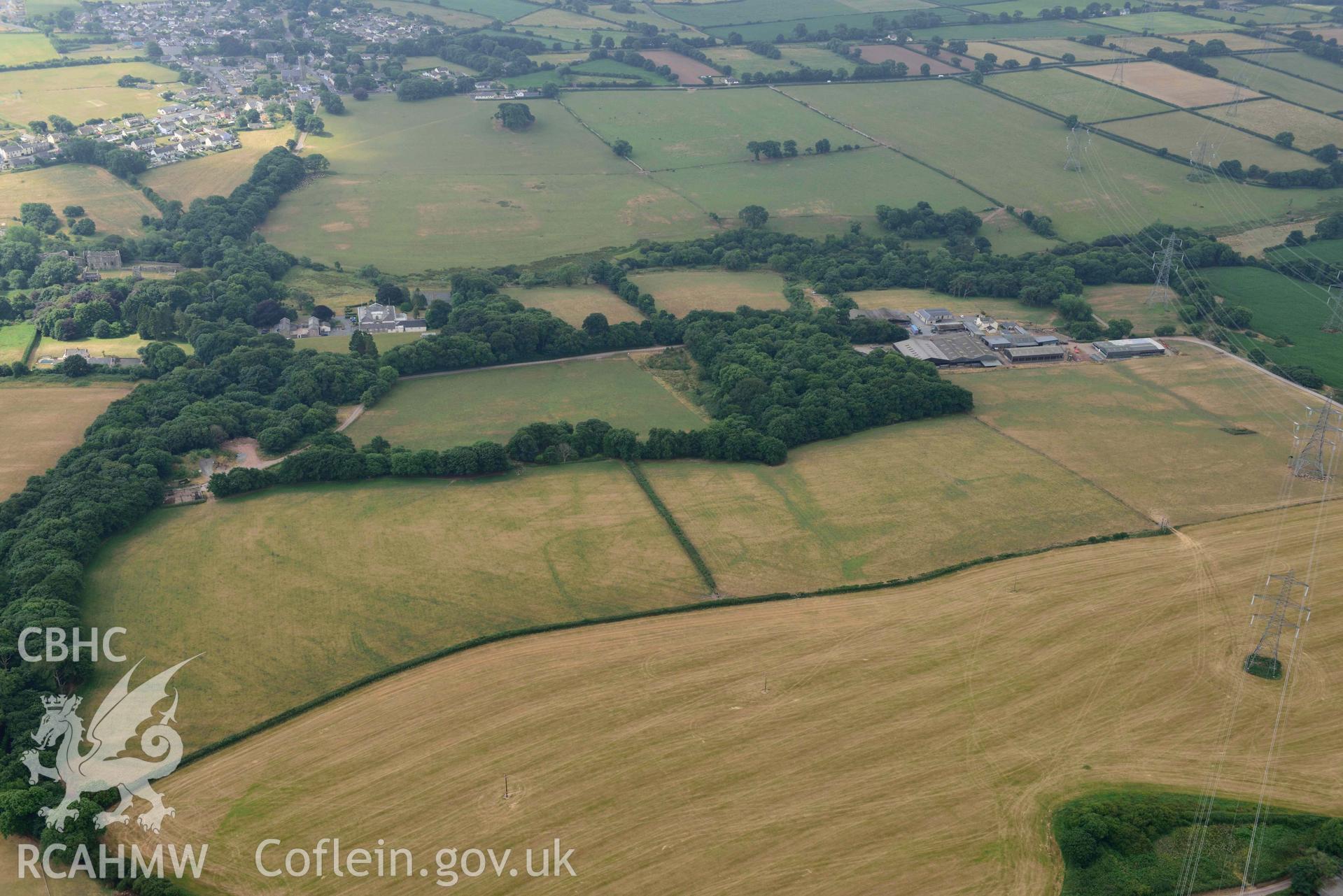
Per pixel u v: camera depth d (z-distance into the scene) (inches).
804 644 7450.8
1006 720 6791.3
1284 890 5664.4
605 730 6653.5
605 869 5693.9
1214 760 6505.9
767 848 5846.5
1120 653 7401.6
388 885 5590.6
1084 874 5713.6
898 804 6156.5
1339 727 6781.5
